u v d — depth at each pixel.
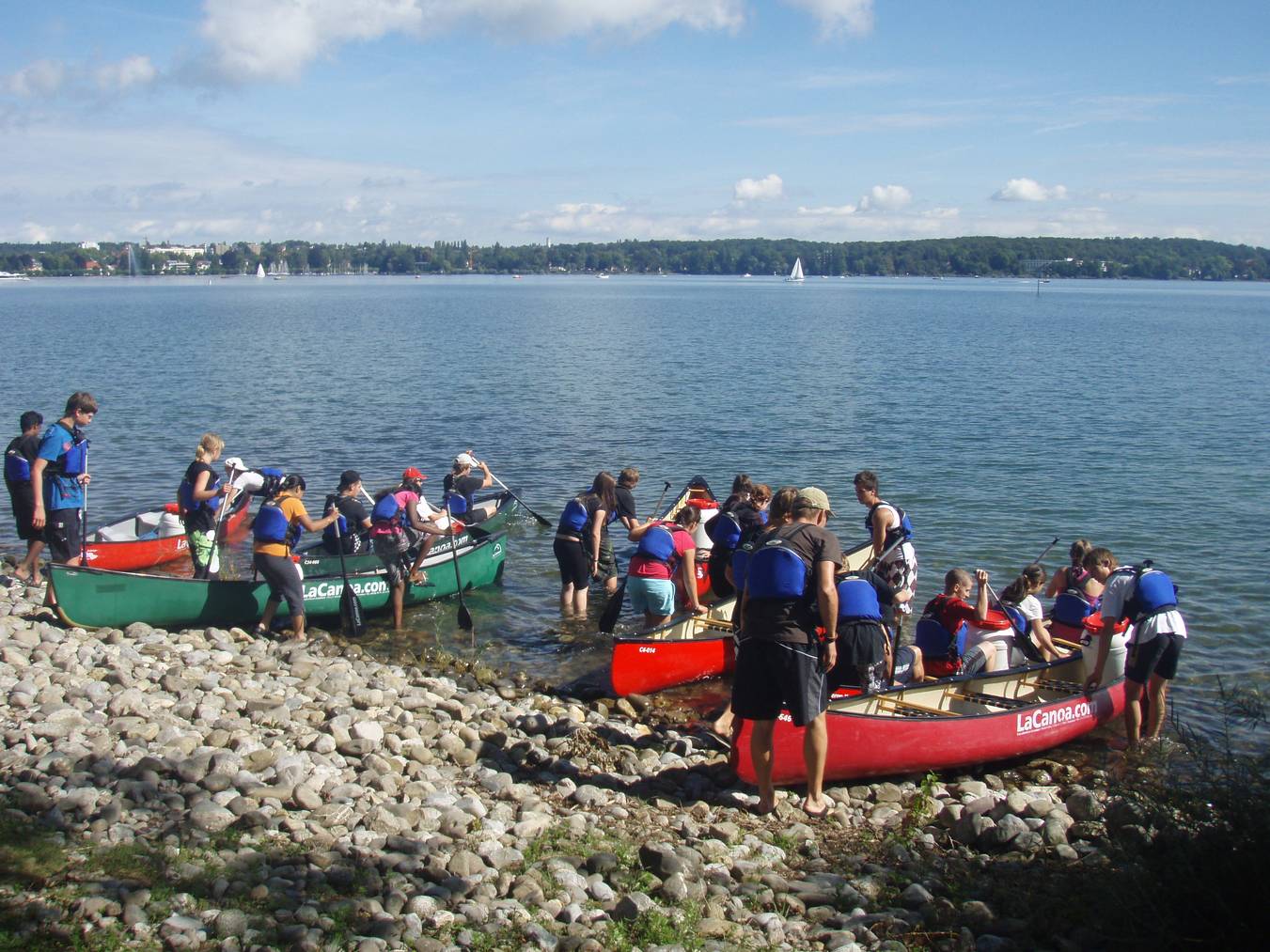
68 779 6.16
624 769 7.66
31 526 11.63
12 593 11.57
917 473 19.83
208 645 10.31
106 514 16.64
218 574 12.66
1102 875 5.60
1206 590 12.73
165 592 10.78
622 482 12.54
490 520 15.75
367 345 49.78
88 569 10.29
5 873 5.01
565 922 5.11
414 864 5.47
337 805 6.17
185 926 4.65
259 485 15.46
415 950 4.67
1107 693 8.83
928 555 14.26
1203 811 5.30
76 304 104.25
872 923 5.37
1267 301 138.00
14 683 8.12
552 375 36.62
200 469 11.62
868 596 7.71
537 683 10.02
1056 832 6.47
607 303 112.62
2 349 46.44
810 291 169.75
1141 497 17.70
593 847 6.07
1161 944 4.95
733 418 26.56
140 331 59.66
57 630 10.02
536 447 22.59
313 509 17.06
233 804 6.01
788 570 6.50
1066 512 16.66
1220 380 36.72
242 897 4.98
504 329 63.28
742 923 5.30
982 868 6.14
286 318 75.94
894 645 9.04
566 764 7.55
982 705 8.80
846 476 19.67
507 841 6.00
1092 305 113.25
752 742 6.84
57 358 41.91
